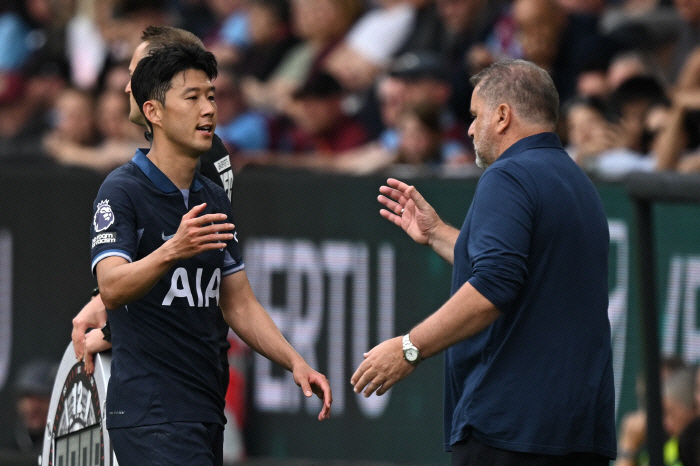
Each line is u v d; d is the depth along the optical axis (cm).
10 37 3450
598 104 2216
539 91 1305
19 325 2386
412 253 2062
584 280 1257
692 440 1642
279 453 2133
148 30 1319
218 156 1354
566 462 1252
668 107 2205
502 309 1202
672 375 1698
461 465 1270
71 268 2348
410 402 2047
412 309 2066
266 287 2177
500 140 1312
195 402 1188
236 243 1280
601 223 1289
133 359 1177
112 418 1181
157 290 1170
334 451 2102
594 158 2162
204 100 1173
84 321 1309
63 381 1373
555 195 1248
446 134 2395
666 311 1752
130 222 1156
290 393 2130
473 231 1240
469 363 1284
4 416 2383
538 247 1240
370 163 2311
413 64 2411
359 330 2105
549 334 1238
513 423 1228
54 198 2364
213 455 1210
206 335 1204
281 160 2338
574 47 2406
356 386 1257
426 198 2050
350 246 2114
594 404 1248
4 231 2398
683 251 1738
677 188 1633
